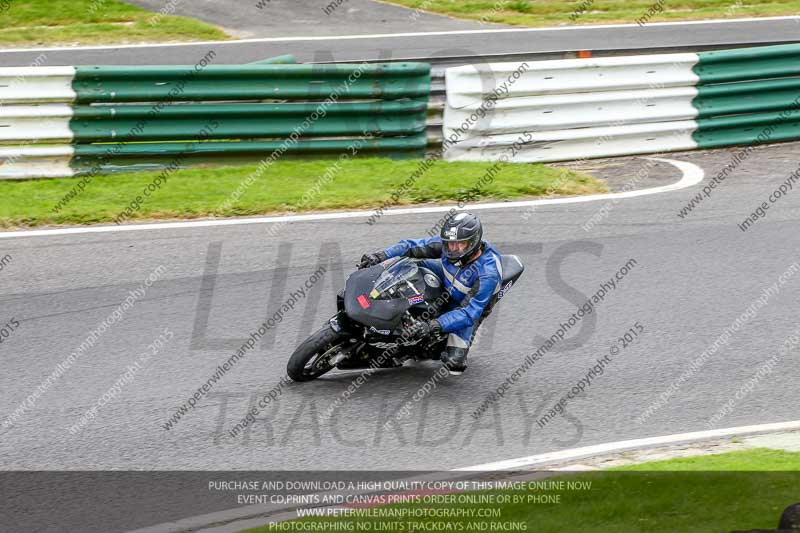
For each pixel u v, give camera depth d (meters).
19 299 31.86
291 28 66.56
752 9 72.56
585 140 46.03
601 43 62.53
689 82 46.62
